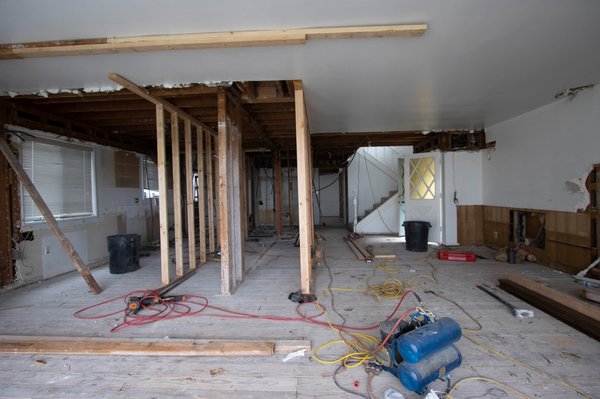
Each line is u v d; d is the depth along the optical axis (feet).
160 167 12.10
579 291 10.36
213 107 13.89
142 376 6.35
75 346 7.31
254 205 31.65
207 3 6.11
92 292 11.80
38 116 13.79
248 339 7.78
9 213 12.39
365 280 12.71
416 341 5.50
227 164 11.64
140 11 6.37
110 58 8.44
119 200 19.33
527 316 8.81
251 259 17.26
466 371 6.28
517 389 5.73
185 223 27.61
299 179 10.80
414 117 16.43
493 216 18.98
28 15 6.43
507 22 7.00
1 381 6.25
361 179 31.73
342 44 7.88
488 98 13.00
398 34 7.29
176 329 8.44
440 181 20.79
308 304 10.12
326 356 6.99
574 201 12.67
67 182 15.42
